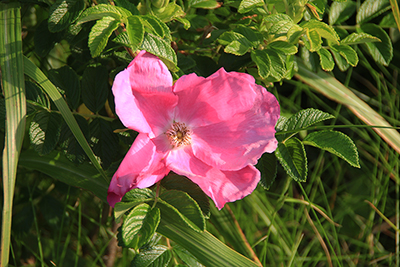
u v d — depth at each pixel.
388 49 0.70
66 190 0.75
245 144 0.63
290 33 0.64
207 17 0.70
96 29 0.61
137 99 0.63
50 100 0.66
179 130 0.64
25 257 0.76
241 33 0.66
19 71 0.65
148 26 0.62
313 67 0.70
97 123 0.67
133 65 0.62
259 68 0.64
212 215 0.73
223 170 0.63
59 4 0.64
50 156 0.70
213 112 0.64
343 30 0.70
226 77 0.63
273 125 0.63
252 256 0.73
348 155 0.65
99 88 0.67
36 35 0.68
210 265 0.65
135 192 0.62
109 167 0.68
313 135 0.66
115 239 0.76
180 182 0.64
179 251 0.67
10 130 0.64
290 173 0.65
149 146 0.62
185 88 0.63
